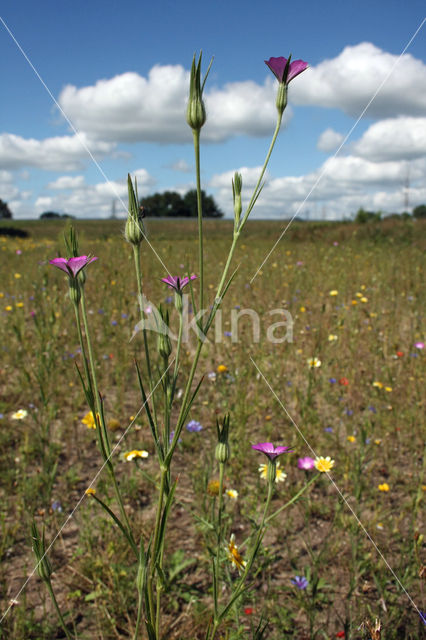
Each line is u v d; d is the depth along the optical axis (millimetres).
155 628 1216
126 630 1902
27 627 1887
